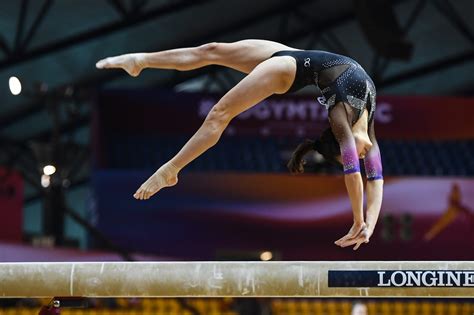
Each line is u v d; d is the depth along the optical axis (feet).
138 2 119.24
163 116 129.80
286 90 39.88
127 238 118.52
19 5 112.98
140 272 39.32
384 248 122.62
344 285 38.99
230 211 121.08
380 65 152.87
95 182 119.14
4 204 116.57
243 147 133.08
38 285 39.45
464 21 142.20
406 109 133.90
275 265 39.17
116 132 129.29
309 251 122.01
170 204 120.06
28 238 132.67
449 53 150.00
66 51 125.59
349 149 38.14
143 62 41.09
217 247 120.26
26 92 111.96
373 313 124.36
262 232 121.49
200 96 130.93
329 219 122.52
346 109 38.63
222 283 39.06
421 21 140.97
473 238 123.24
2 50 121.08
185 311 118.93
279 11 135.03
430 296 39.17
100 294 39.45
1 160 151.94
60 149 112.88
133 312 116.16
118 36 125.90
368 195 40.11
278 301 123.95
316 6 136.67
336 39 146.20
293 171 42.01
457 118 134.31
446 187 124.16
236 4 127.95
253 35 140.97
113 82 140.67
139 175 119.85
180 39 133.28
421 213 123.44
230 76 149.38
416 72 152.25
